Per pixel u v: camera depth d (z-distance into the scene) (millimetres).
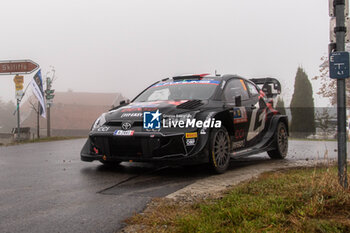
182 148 4793
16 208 3379
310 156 7418
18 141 13336
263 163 6289
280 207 2887
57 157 7078
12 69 14703
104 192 3984
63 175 5016
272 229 2492
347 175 3363
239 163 6328
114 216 3104
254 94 6742
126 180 4664
